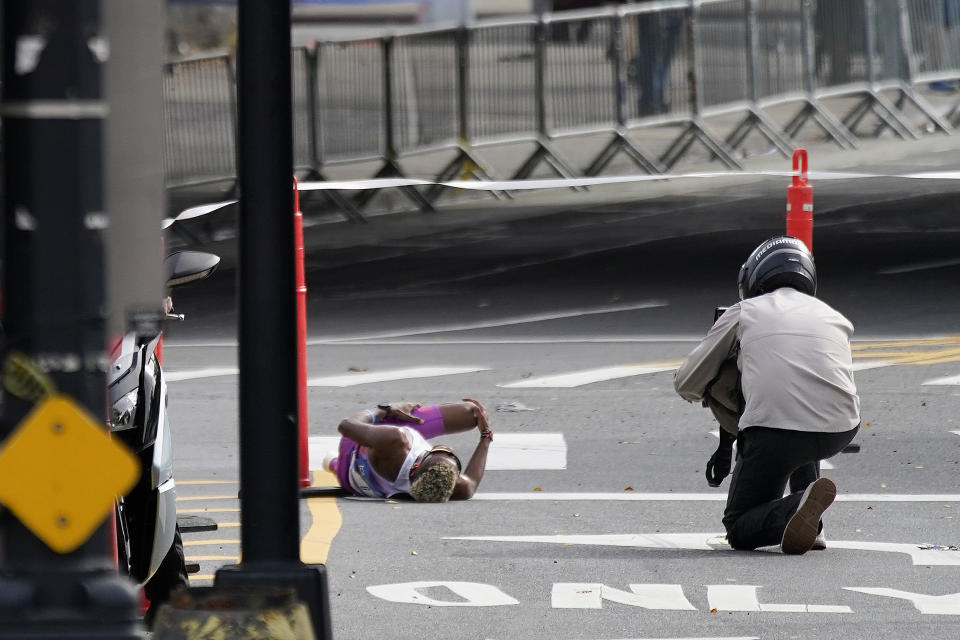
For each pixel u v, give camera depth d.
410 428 32.69
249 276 17.00
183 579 22.67
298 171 85.88
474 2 150.62
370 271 68.38
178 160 81.88
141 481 21.64
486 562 26.55
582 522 29.81
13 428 13.39
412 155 87.44
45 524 13.14
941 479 33.06
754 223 77.50
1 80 13.32
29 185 13.23
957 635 21.91
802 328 27.03
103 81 13.38
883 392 42.31
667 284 62.16
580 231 77.38
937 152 98.12
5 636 13.20
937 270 62.38
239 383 17.14
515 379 45.72
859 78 104.50
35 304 13.27
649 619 22.88
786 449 26.58
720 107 95.75
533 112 89.62
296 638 14.88
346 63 85.94
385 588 24.84
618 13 90.81
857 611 23.14
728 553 27.03
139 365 21.47
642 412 40.97
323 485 33.78
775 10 98.62
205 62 81.88
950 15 108.75
